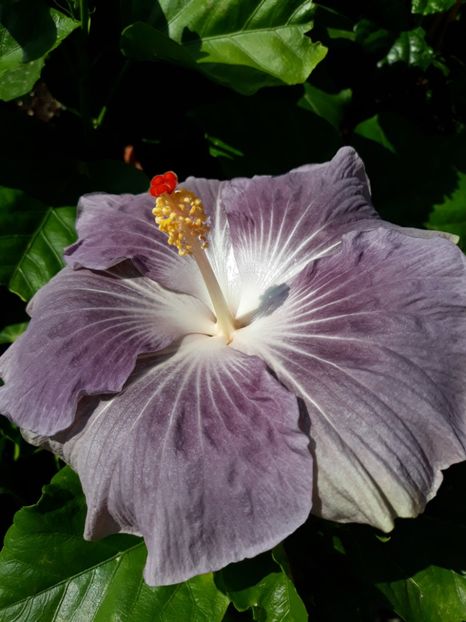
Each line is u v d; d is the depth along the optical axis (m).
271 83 0.29
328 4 0.34
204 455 0.20
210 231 0.29
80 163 0.33
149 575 0.19
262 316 0.25
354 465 0.20
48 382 0.22
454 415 0.21
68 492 0.27
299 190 0.27
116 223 0.28
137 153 0.36
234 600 0.24
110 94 0.34
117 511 0.21
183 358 0.24
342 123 0.35
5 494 0.33
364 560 0.26
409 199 0.33
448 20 0.33
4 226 0.31
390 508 0.20
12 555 0.26
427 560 0.26
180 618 0.25
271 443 0.20
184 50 0.28
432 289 0.22
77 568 0.26
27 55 0.29
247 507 0.19
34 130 0.33
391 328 0.22
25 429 0.22
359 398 0.21
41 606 0.25
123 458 0.21
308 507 0.19
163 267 0.27
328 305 0.23
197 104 0.34
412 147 0.33
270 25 0.30
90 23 0.32
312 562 0.26
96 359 0.23
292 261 0.26
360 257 0.24
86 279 0.26
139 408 0.22
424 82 0.34
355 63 0.33
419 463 0.20
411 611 0.25
